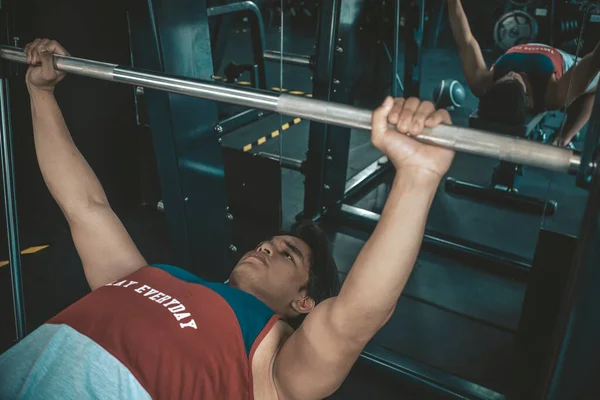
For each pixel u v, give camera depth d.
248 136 4.48
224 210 2.46
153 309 1.12
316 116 1.01
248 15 3.66
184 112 2.08
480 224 3.40
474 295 2.74
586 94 2.89
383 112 0.88
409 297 2.71
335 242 3.19
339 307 0.96
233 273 1.41
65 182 1.34
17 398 1.06
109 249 1.35
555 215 3.47
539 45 3.07
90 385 1.02
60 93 2.97
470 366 2.29
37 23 2.73
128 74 1.24
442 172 0.88
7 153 1.48
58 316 1.14
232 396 1.07
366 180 3.83
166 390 1.02
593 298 0.73
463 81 5.61
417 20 3.66
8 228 1.49
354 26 2.90
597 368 0.76
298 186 3.86
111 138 3.24
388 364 2.19
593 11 2.52
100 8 2.93
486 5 5.41
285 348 1.08
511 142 0.84
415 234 0.90
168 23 1.95
